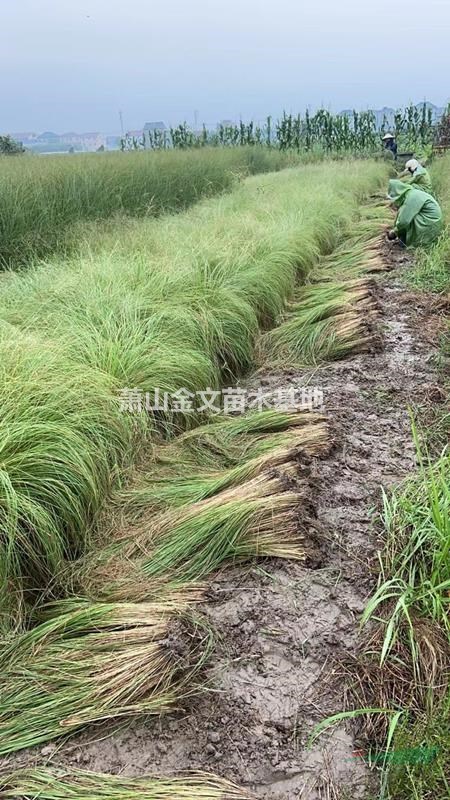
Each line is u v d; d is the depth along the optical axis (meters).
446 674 2.22
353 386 4.68
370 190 15.18
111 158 12.23
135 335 4.16
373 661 2.34
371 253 8.38
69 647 2.34
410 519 2.85
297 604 2.61
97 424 3.33
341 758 2.04
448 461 3.13
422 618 2.45
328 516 3.12
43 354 3.47
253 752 2.06
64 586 2.74
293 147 24.75
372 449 3.78
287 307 6.34
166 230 6.98
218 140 25.59
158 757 2.04
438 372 4.85
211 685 2.26
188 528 2.90
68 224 7.57
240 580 2.74
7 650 2.35
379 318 6.01
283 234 7.41
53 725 2.10
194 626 2.44
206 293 5.21
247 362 5.14
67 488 2.87
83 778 1.96
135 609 2.48
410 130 24.72
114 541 2.99
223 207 8.84
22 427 2.94
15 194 7.49
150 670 2.21
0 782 1.94
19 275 5.62
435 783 1.85
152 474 3.51
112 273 5.09
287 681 2.30
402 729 1.97
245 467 3.30
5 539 2.62
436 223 8.53
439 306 6.33
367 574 2.76
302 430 3.83
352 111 25.17
